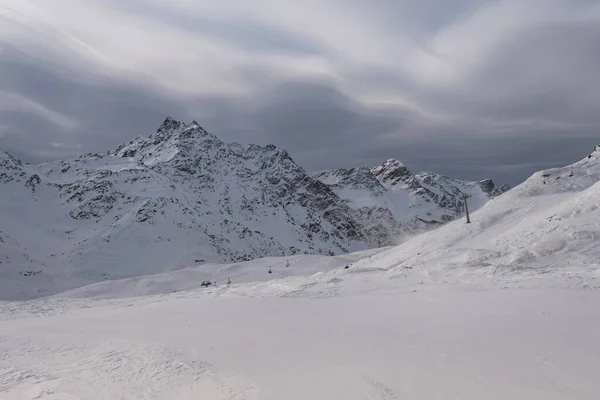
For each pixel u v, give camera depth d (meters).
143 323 16.89
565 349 9.20
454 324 12.30
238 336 13.39
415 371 8.88
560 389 7.35
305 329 13.50
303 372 9.59
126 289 82.25
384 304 16.56
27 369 12.05
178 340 13.58
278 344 12.05
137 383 10.15
